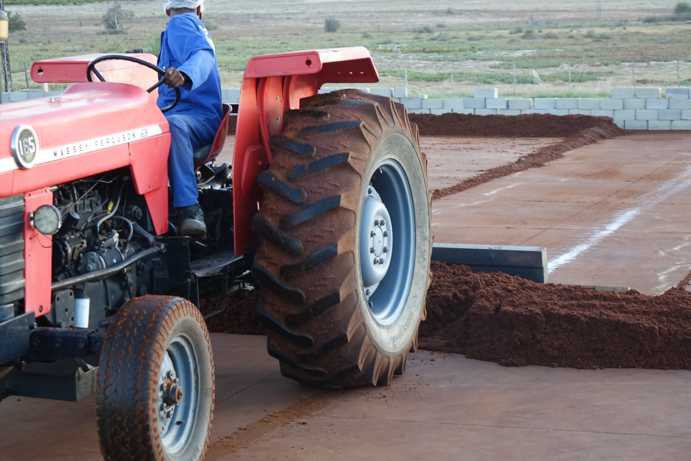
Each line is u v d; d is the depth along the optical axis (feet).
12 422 26.08
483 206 55.67
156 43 249.55
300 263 25.18
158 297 21.57
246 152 26.40
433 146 84.28
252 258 28.53
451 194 60.18
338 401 26.86
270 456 23.15
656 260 41.47
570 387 27.32
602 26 314.35
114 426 20.24
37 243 21.24
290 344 26.20
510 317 30.12
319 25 393.09
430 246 30.50
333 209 25.25
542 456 22.62
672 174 65.87
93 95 25.02
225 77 169.99
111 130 23.49
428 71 183.52
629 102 92.63
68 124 22.16
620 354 29.04
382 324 27.81
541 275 34.83
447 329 31.94
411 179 29.32
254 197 27.12
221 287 28.66
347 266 25.49
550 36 277.44
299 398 27.20
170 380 21.31
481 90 96.84
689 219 50.44
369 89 100.83
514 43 258.98
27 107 23.03
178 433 21.91
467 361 30.04
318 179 25.55
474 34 306.35
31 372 21.59
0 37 59.36
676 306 30.71
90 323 23.35
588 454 22.66
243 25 400.26
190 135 27.02
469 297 32.68
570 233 47.57
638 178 64.59
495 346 30.04
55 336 20.99
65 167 21.83
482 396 26.84
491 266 35.35
